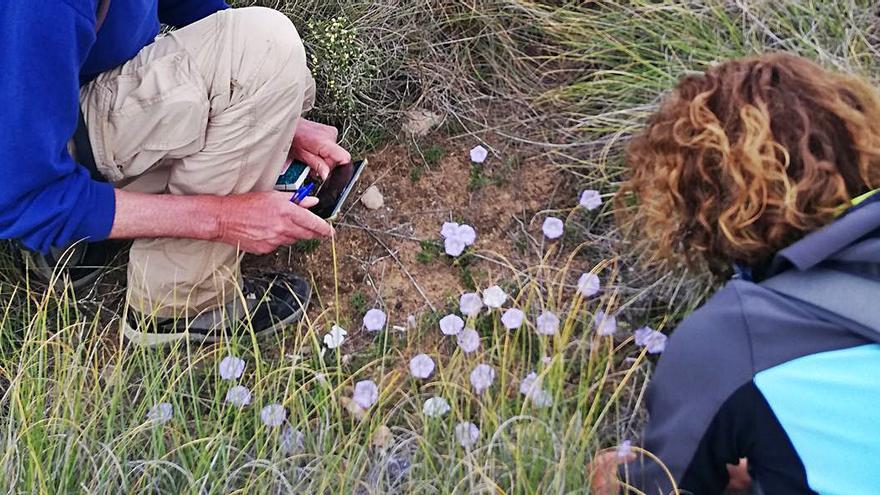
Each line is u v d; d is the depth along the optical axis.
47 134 1.83
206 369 2.25
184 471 1.89
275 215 2.17
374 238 2.60
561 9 2.91
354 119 2.77
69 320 2.37
